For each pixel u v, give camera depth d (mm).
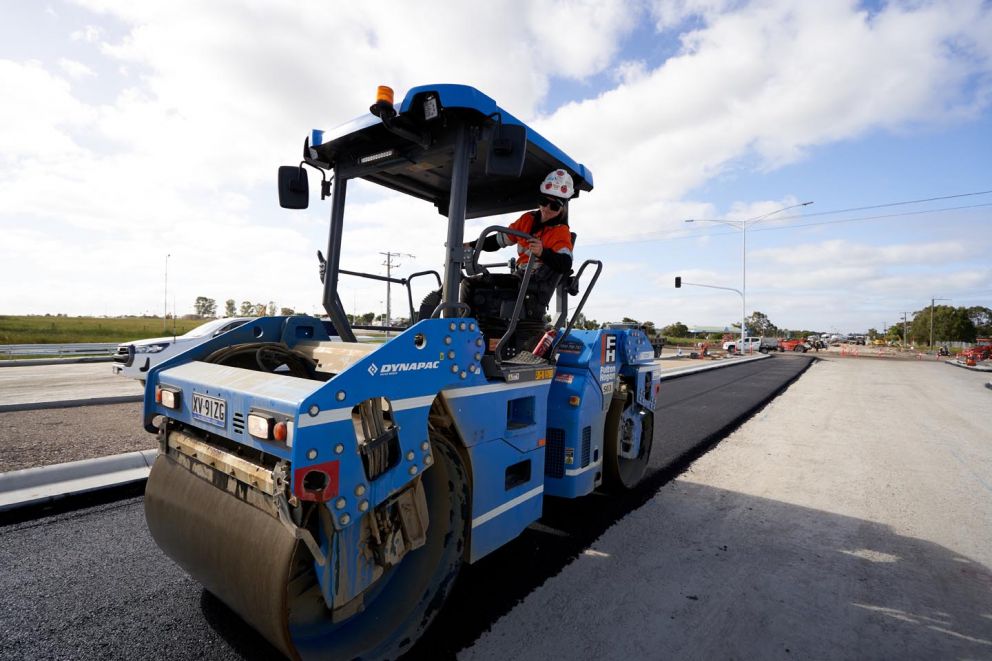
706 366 20422
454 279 2617
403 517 2105
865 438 7301
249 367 2969
